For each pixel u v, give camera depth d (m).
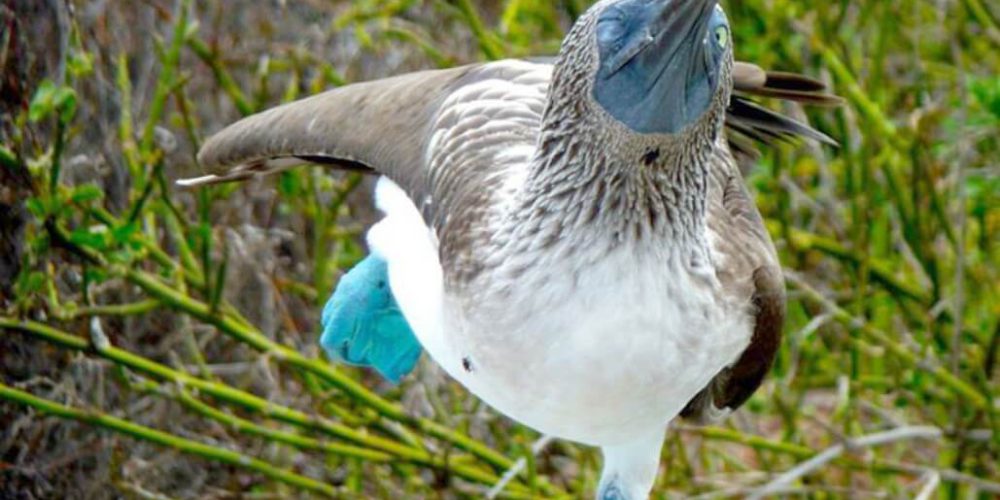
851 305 15.02
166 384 13.19
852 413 14.30
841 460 13.73
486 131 8.83
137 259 12.49
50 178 11.79
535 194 7.93
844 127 14.62
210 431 13.77
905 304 14.80
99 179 13.08
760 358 8.80
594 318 7.90
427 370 14.05
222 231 13.80
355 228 14.41
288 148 9.94
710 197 8.77
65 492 12.96
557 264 7.88
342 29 14.98
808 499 14.40
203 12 14.62
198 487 13.68
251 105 14.23
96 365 12.94
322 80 14.17
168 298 12.45
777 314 8.62
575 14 15.18
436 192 8.83
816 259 15.29
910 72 16.11
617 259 7.82
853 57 15.78
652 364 8.04
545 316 7.96
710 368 8.37
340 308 10.09
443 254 8.49
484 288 8.11
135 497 13.26
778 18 14.60
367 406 12.98
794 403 14.16
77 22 12.58
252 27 14.73
